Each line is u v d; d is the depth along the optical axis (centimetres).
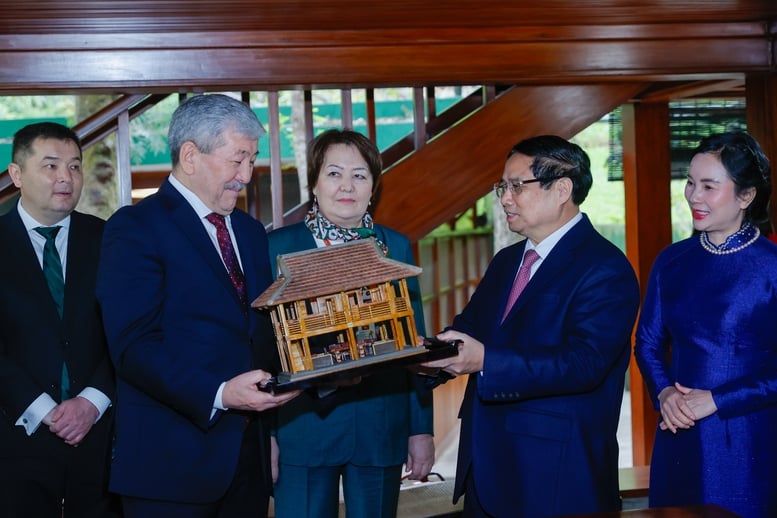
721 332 224
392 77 313
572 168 223
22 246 256
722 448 222
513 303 231
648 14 314
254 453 219
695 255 233
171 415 203
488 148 342
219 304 203
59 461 253
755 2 312
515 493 219
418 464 255
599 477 219
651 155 485
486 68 318
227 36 303
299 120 645
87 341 257
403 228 343
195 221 205
